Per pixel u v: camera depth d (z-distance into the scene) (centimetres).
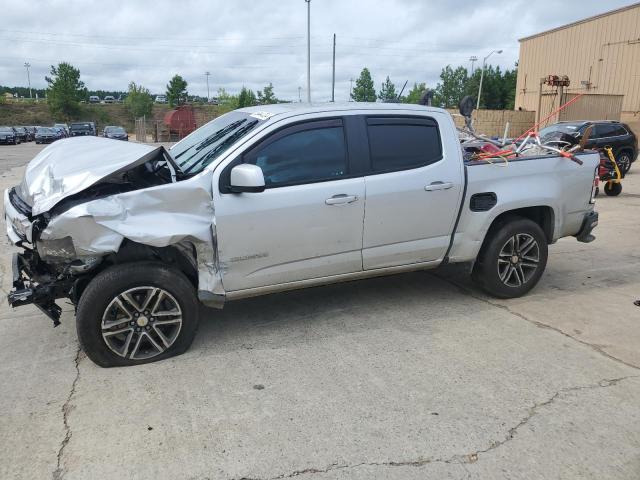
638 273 612
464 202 479
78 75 7406
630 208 1063
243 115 468
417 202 456
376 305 509
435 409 332
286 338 437
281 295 536
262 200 402
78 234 354
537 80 3616
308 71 3020
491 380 367
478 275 516
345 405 338
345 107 440
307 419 323
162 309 396
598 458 287
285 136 414
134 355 390
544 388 356
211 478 273
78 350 418
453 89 6662
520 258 517
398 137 454
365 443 300
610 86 3048
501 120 3164
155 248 398
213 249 397
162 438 305
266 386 361
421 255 477
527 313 488
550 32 3441
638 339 432
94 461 286
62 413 330
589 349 414
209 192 388
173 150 488
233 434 309
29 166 437
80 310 370
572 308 500
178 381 369
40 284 391
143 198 370
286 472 277
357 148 436
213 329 456
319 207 420
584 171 538
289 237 416
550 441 301
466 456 289
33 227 360
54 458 289
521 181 503
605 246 741
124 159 385
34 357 407
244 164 389
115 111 8538
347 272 454
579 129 1470
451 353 408
